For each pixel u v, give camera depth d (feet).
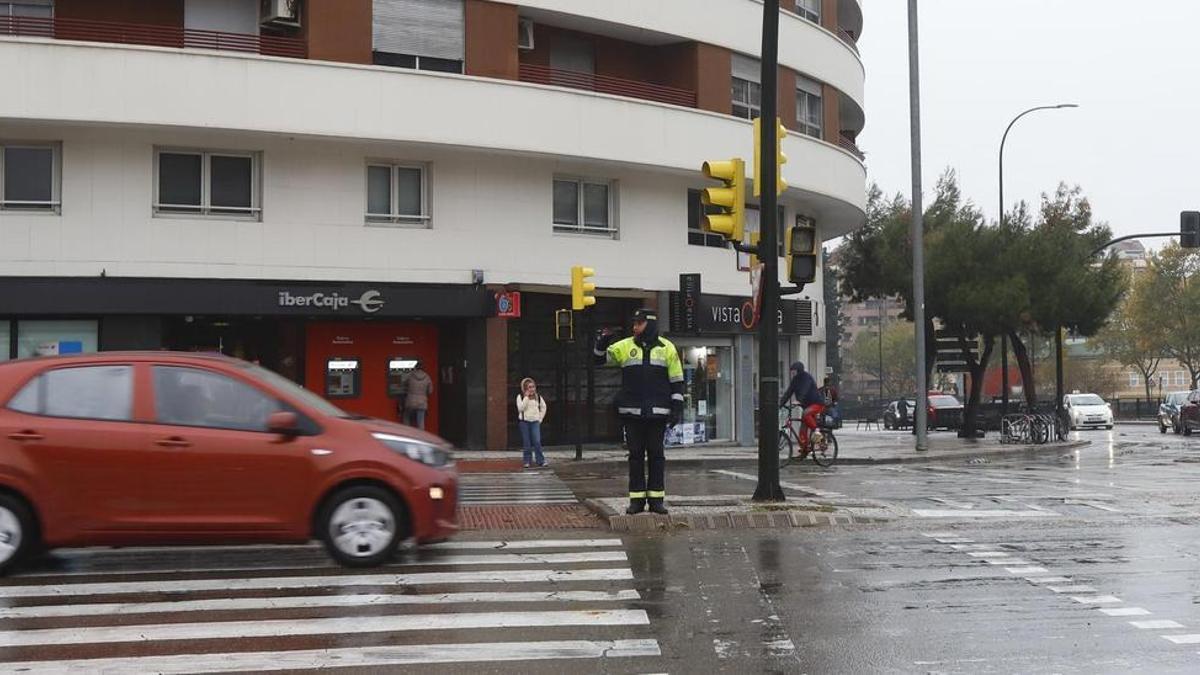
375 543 32.48
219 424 32.01
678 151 92.58
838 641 23.90
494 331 86.12
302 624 25.50
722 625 25.38
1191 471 72.23
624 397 42.37
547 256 89.35
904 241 130.21
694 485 60.23
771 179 46.42
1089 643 23.80
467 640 23.98
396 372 86.79
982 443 110.01
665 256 96.07
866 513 43.78
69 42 73.51
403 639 24.09
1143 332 247.29
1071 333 126.41
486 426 85.61
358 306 81.15
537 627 25.18
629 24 92.17
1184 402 147.64
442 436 88.28
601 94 88.43
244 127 76.74
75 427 31.35
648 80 98.43
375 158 84.12
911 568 32.76
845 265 142.10
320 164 81.71
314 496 32.04
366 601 28.04
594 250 91.97
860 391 507.71
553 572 31.99
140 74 74.69
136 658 22.54
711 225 45.75
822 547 36.73
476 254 86.33
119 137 76.64
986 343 122.93
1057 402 119.75
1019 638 24.22
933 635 24.48
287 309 79.00
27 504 31.17
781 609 27.09
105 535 31.22
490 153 86.12
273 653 22.90
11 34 76.23
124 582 30.63
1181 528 41.73
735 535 39.65
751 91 101.40
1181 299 240.53
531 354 89.86
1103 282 120.78
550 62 93.20
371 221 83.82
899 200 143.74
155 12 79.30
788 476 67.51
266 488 31.83
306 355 83.92
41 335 75.87
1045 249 116.88
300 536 32.14
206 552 35.60
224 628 25.13
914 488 57.98
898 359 391.86
